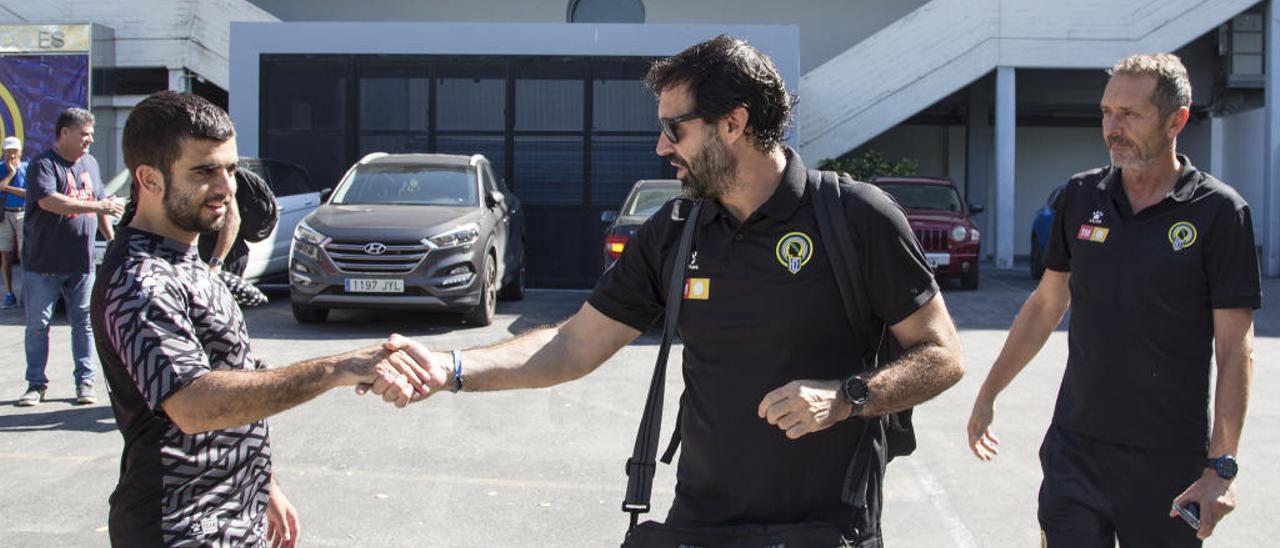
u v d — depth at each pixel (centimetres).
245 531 221
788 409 196
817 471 219
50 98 1636
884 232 214
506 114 1492
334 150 1502
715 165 214
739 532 216
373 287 983
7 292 1168
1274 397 720
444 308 1002
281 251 1229
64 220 650
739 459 220
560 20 2052
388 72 1495
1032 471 551
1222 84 1933
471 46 1486
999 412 682
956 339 219
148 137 211
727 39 218
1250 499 498
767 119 214
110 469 534
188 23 1670
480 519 470
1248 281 267
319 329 1020
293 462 551
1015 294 1385
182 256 219
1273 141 1670
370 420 640
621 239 1019
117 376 209
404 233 987
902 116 1708
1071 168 2105
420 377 212
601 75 1485
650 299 246
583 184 1495
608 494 508
